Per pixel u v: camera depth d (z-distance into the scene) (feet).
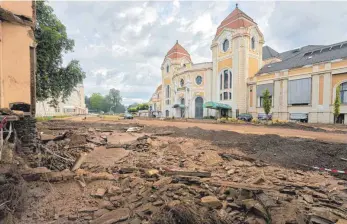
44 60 51.08
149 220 9.59
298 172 18.65
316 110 79.77
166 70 177.06
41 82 55.31
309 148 25.68
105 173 16.55
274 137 34.22
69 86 64.85
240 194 12.28
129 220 9.85
